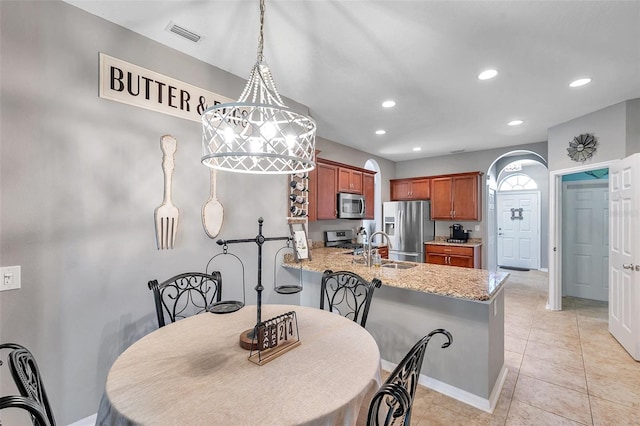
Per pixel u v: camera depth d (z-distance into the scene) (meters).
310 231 4.36
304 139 1.36
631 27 1.82
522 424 1.83
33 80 1.53
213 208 2.27
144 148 1.93
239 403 0.94
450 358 2.12
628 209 2.72
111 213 1.79
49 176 1.58
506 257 7.30
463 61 2.22
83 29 1.69
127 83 1.86
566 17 1.74
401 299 2.35
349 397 0.98
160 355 1.25
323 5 1.64
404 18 1.75
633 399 2.05
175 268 2.08
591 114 3.28
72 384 1.66
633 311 2.62
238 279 2.47
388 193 5.96
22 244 1.51
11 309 1.48
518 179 7.18
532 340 3.02
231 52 2.13
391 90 2.73
